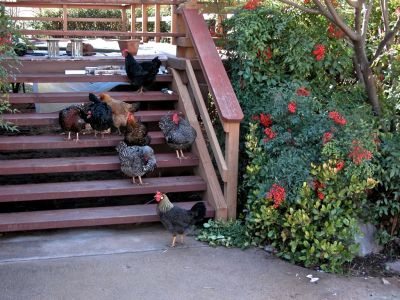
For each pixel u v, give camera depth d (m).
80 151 5.85
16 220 4.09
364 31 4.57
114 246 4.07
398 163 4.09
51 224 4.11
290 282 3.61
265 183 4.09
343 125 3.99
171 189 4.53
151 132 5.04
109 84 5.62
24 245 4.05
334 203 3.87
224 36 5.23
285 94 4.36
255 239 4.17
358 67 4.88
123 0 5.31
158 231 4.42
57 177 5.52
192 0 5.26
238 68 5.02
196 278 3.61
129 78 5.23
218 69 4.69
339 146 3.90
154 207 4.47
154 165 4.45
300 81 4.83
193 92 5.05
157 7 7.50
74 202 5.04
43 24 10.70
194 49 5.13
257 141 4.37
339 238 3.83
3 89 4.60
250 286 3.53
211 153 5.25
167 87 5.63
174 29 6.39
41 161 4.49
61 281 3.49
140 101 5.36
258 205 4.16
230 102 4.40
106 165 4.52
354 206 3.97
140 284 3.49
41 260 3.79
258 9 4.94
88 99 5.04
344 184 3.91
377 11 5.21
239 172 4.87
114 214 4.28
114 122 4.77
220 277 3.63
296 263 3.89
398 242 4.21
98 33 5.25
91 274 3.61
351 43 4.95
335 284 3.62
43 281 3.48
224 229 4.30
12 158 5.56
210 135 4.65
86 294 3.34
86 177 5.55
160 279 3.57
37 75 5.10
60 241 4.15
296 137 4.12
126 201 5.11
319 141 4.03
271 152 4.26
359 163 3.85
